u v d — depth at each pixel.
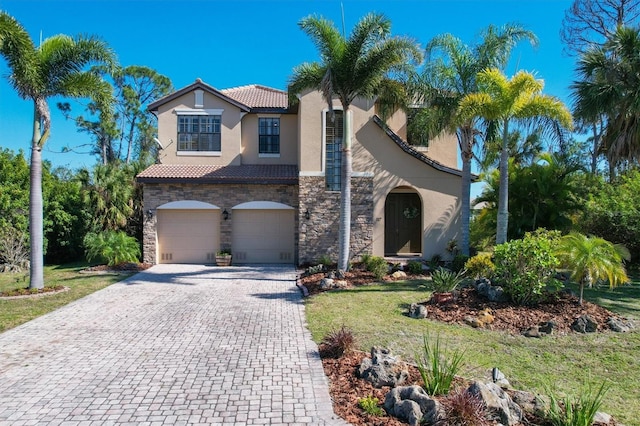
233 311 11.50
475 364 7.47
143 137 47.03
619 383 6.84
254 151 22.92
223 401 6.07
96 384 6.68
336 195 20.19
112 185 23.09
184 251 21.22
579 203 19.92
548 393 6.10
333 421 5.45
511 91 14.84
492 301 10.73
